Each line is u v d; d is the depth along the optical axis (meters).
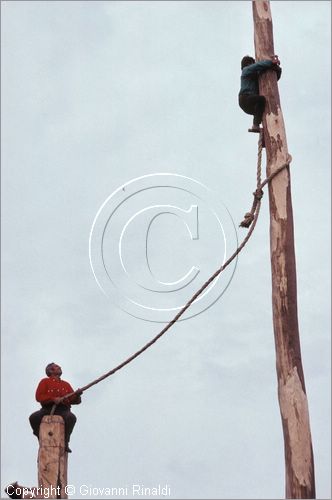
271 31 18.11
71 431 16.98
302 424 15.82
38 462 16.55
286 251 16.72
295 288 16.55
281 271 16.61
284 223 16.89
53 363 17.34
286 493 15.63
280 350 16.23
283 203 17.03
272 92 17.67
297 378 16.05
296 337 16.30
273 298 16.58
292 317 16.36
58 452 16.56
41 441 16.61
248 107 17.80
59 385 17.08
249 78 17.88
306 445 15.73
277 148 17.36
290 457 15.70
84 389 17.02
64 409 16.98
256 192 17.17
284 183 17.16
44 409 16.97
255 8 18.25
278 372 16.19
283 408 15.98
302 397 15.98
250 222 17.25
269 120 17.53
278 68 17.84
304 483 15.53
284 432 15.89
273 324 16.47
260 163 17.45
